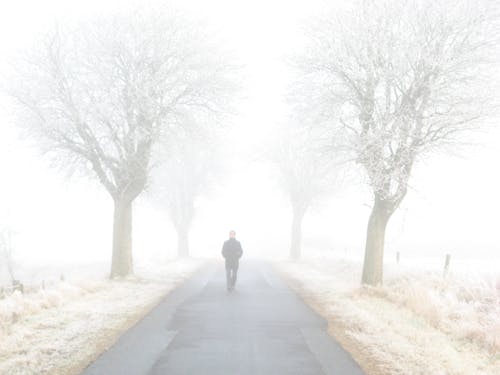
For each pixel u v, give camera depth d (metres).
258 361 9.39
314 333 11.93
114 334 11.59
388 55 19.50
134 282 22.27
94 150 23.92
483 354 10.58
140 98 22.19
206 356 9.69
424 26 19.16
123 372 8.64
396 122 19.11
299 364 9.25
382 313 14.69
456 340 11.71
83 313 14.01
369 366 9.30
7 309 13.33
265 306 15.98
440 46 19.02
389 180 19.89
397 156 19.69
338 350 10.33
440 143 19.59
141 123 23.25
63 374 8.60
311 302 17.33
